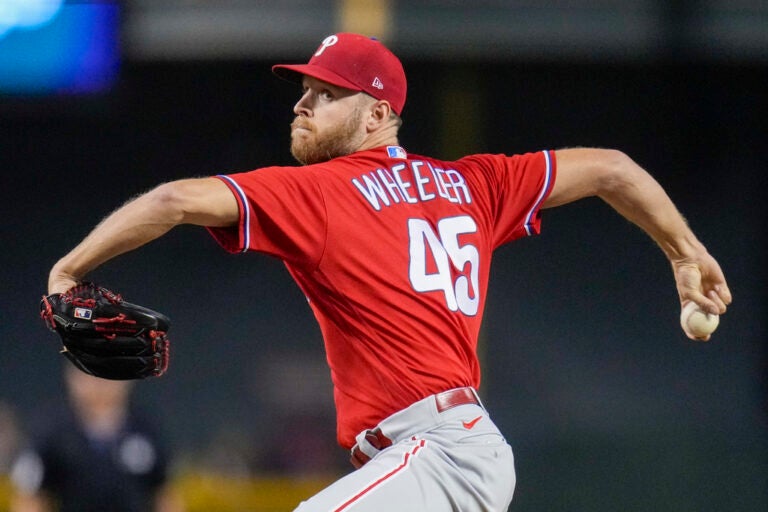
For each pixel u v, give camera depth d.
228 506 34.28
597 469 34.34
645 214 12.37
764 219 49.03
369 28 37.53
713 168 49.00
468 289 11.20
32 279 47.75
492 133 48.06
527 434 41.09
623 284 49.06
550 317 48.69
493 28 38.28
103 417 21.27
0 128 47.97
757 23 38.91
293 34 37.38
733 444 34.66
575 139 48.47
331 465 41.50
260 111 48.19
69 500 20.83
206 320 47.56
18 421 45.94
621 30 38.81
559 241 49.12
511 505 33.94
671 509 33.94
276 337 47.59
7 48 36.62
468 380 10.88
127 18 37.16
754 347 48.78
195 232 48.09
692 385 48.59
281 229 10.34
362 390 10.79
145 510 21.44
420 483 10.12
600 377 48.44
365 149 11.60
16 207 47.97
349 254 10.62
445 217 11.26
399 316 10.69
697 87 48.62
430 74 47.25
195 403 46.53
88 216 48.25
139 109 48.09
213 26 37.31
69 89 36.88
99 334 10.24
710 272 12.46
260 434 44.31
